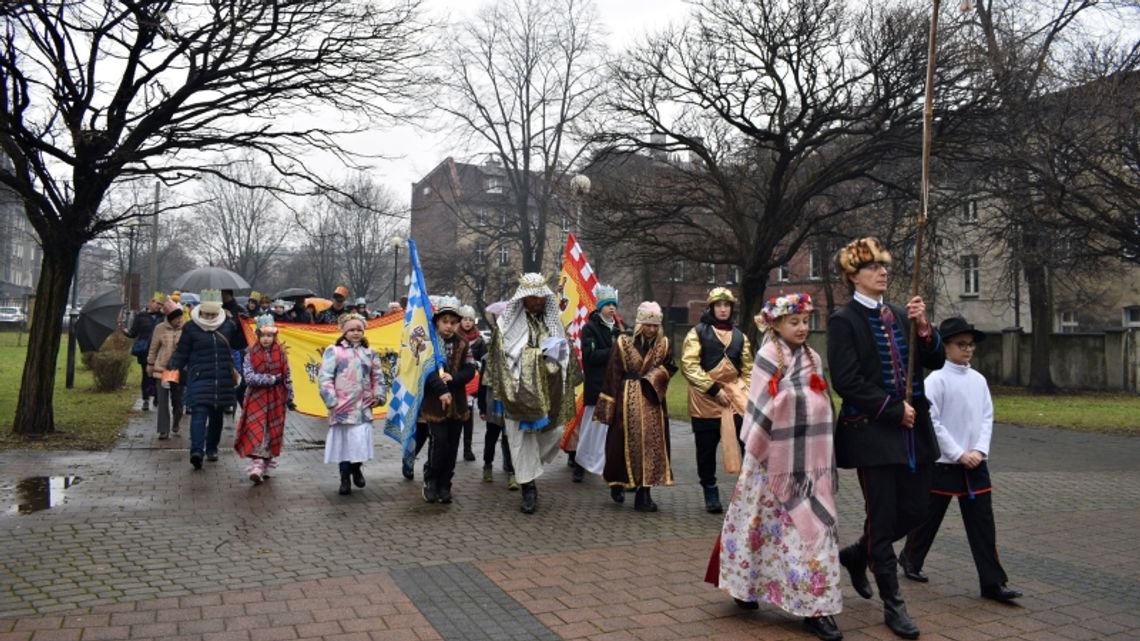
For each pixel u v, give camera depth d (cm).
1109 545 668
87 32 1034
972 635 455
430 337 790
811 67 2119
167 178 1165
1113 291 3562
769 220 2312
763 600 458
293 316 1697
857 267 471
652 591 524
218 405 960
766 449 453
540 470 774
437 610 480
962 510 527
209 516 714
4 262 7344
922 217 477
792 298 460
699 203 2441
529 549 626
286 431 1333
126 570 549
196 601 488
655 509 779
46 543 612
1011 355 2850
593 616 475
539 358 758
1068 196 1519
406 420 795
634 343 791
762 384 458
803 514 445
